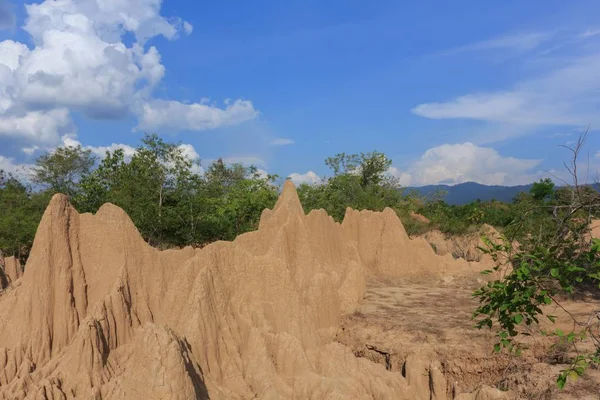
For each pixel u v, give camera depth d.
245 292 17.36
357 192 59.00
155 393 11.51
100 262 15.80
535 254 7.43
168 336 12.16
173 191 38.12
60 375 12.48
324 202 54.03
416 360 16.89
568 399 13.38
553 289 7.57
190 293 15.29
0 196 45.09
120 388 11.97
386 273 33.69
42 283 14.34
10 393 11.96
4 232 36.66
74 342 13.05
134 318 15.19
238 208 42.94
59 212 15.11
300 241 23.36
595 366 14.97
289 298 17.67
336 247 30.39
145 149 38.03
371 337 19.81
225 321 15.59
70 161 48.94
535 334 18.12
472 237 45.75
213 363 14.41
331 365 15.70
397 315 22.66
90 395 11.88
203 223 37.91
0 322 14.10
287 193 26.88
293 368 15.10
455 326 20.59
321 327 20.27
